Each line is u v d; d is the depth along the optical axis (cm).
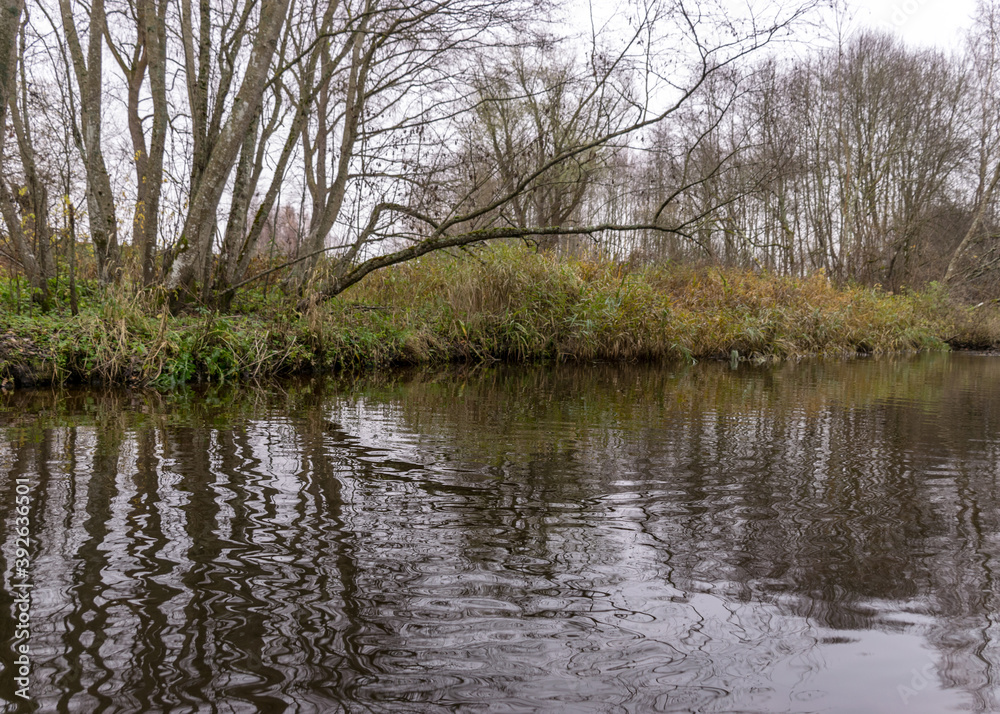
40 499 263
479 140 1179
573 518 248
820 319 1449
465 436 409
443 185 1082
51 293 802
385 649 154
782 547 221
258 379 740
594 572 199
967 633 164
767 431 438
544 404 565
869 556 213
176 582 188
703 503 269
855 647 158
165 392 613
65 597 177
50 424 429
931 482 304
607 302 1115
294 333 826
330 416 480
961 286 2070
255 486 286
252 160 922
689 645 158
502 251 1111
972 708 133
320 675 144
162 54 875
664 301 1171
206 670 145
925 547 221
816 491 288
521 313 1067
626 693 138
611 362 1103
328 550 213
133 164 997
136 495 270
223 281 905
